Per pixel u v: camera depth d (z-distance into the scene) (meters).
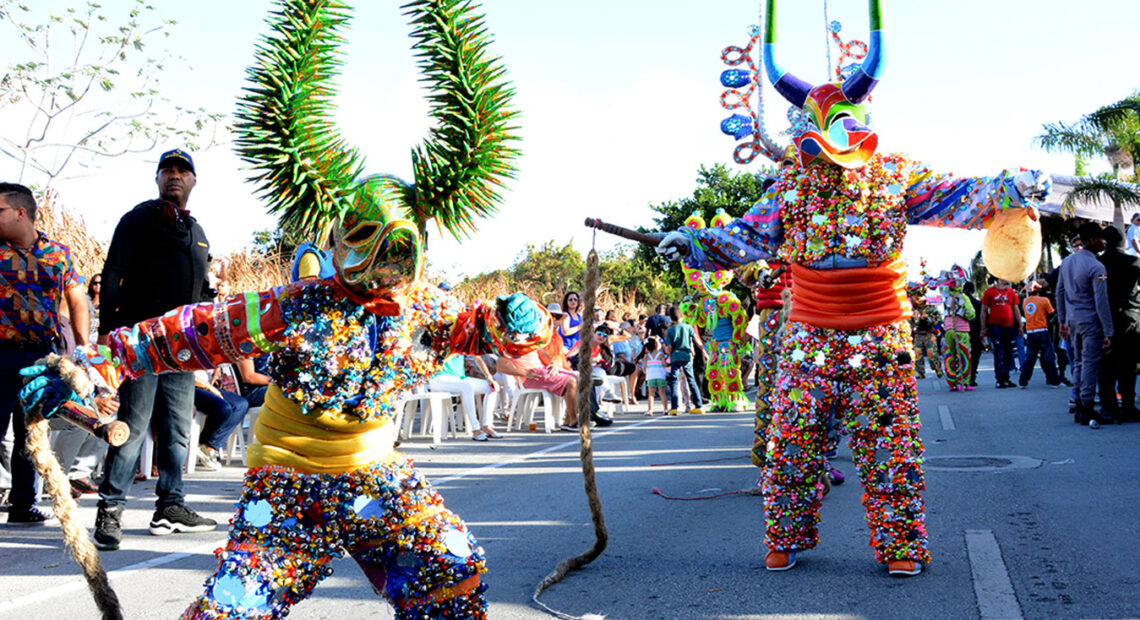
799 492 4.60
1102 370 9.88
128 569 5.08
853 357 4.41
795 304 4.56
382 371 2.59
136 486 8.21
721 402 14.85
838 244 4.38
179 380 5.99
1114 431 9.23
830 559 4.78
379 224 2.44
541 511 6.42
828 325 4.43
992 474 6.99
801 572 4.55
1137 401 11.92
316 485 2.54
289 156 2.45
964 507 5.86
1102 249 10.01
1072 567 4.38
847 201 4.37
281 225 2.63
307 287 2.56
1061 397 13.30
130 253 5.49
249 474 2.57
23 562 5.36
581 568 4.81
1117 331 9.80
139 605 4.40
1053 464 7.33
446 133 2.59
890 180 4.38
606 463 8.86
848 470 7.71
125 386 5.64
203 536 5.97
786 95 4.69
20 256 5.99
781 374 4.61
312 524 2.56
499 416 14.93
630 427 12.98
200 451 9.19
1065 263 10.11
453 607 2.61
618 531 5.68
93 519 6.61
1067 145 24.11
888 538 4.42
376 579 2.68
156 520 6.02
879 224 4.36
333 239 2.58
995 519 5.48
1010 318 15.89
